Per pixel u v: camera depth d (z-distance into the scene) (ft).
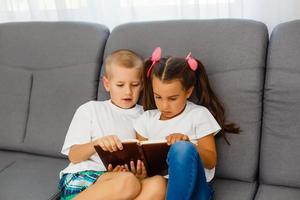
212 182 4.50
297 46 4.33
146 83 4.58
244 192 4.25
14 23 5.70
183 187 3.56
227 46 4.54
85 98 5.14
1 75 5.60
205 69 4.56
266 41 4.55
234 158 4.46
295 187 4.29
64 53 5.29
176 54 4.72
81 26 5.34
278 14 5.09
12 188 4.60
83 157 4.43
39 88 5.39
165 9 5.58
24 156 5.47
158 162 4.02
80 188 4.36
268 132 4.40
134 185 3.94
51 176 4.87
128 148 4.00
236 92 4.46
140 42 4.91
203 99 4.48
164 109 4.23
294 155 4.26
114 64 4.57
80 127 4.64
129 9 5.70
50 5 6.16
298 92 4.24
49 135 5.30
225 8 5.25
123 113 4.72
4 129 5.56
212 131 4.24
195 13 5.34
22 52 5.52
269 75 4.41
